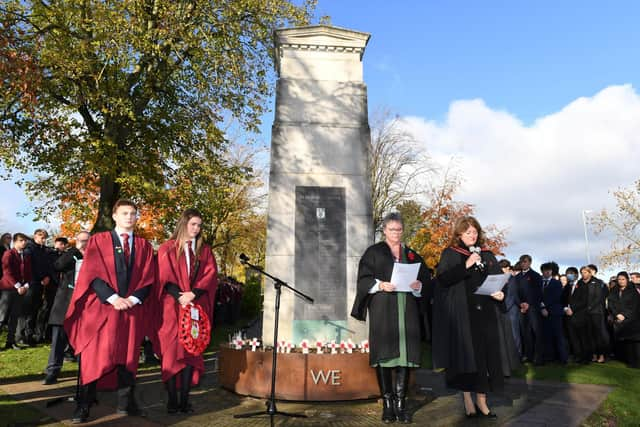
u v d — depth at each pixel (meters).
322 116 7.18
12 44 10.45
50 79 12.67
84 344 4.32
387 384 4.60
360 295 4.81
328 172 6.99
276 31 7.25
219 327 16.53
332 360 5.25
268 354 5.36
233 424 4.32
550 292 9.45
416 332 4.66
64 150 14.23
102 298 4.37
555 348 9.45
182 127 15.56
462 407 5.11
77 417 4.25
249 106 15.46
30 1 12.42
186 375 4.81
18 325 9.48
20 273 9.02
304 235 6.71
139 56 13.55
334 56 7.43
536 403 5.33
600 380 7.00
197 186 15.60
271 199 6.79
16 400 5.18
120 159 14.29
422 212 26.06
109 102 12.88
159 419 4.47
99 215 15.05
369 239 6.84
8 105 12.32
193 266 5.01
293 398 5.17
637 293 9.43
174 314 4.82
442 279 4.75
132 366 4.48
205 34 13.26
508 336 4.94
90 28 12.27
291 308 6.51
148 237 21.02
